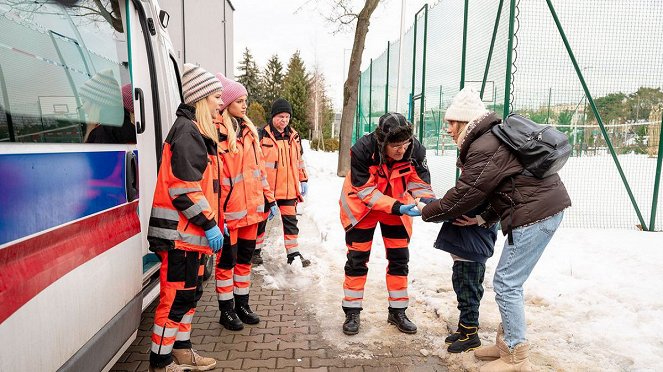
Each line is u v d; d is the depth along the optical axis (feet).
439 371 10.50
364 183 11.63
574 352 11.12
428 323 12.94
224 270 12.35
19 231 5.78
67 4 7.81
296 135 19.61
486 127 9.88
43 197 6.32
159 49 12.81
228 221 12.01
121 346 8.32
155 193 9.11
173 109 13.69
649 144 29.32
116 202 8.58
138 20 11.36
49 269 6.27
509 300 9.75
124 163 9.05
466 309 11.16
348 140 48.49
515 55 22.03
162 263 9.27
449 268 17.16
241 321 12.87
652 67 24.71
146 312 13.50
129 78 10.00
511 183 9.46
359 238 12.28
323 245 20.99
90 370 7.09
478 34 26.05
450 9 30.25
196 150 8.81
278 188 18.39
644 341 11.35
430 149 41.63
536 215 9.36
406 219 12.23
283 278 16.81
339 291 15.60
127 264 8.78
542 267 16.74
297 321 13.17
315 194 35.70
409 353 11.32
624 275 15.81
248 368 10.45
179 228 8.98
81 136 7.50
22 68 6.31
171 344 9.39
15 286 5.58
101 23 9.00
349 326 12.22
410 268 17.29
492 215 10.51
